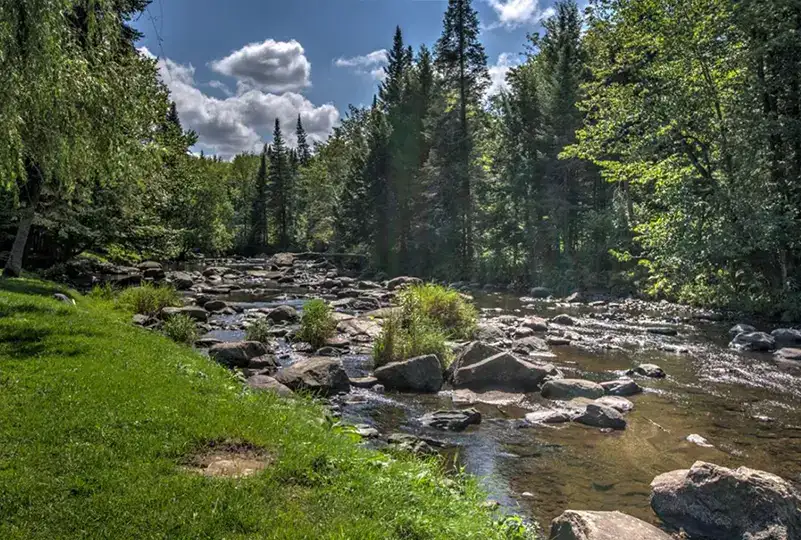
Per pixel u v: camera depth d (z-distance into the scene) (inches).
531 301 1166.3
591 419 382.3
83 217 895.1
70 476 174.9
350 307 995.3
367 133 2416.3
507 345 660.1
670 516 241.4
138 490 168.4
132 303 805.2
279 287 1438.2
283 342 673.6
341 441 247.6
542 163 1454.2
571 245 1485.0
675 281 971.3
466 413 393.1
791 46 797.9
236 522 155.6
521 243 1546.5
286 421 256.7
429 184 1740.9
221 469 193.6
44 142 475.5
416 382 475.5
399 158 1882.4
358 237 2143.2
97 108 486.3
